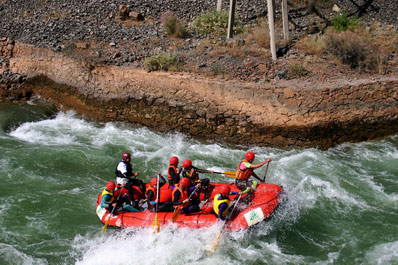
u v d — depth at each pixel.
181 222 8.96
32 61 16.53
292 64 15.47
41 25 18.33
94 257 8.60
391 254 8.47
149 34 17.86
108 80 15.25
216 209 8.80
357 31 17.42
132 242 8.95
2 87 16.22
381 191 10.73
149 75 14.96
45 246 8.86
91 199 10.50
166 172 11.85
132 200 9.72
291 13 19.31
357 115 13.60
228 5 20.02
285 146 13.42
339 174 11.56
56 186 10.96
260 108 13.74
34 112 15.14
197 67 15.54
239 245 8.92
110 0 20.08
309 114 13.49
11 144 12.95
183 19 19.03
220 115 13.91
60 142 13.38
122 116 14.86
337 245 8.91
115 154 12.79
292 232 9.34
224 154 13.00
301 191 10.76
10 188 10.69
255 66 15.41
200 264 8.39
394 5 19.81
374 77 14.52
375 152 12.91
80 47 16.83
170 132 14.30
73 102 15.54
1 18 19.16
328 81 14.32
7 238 8.99
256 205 9.19
